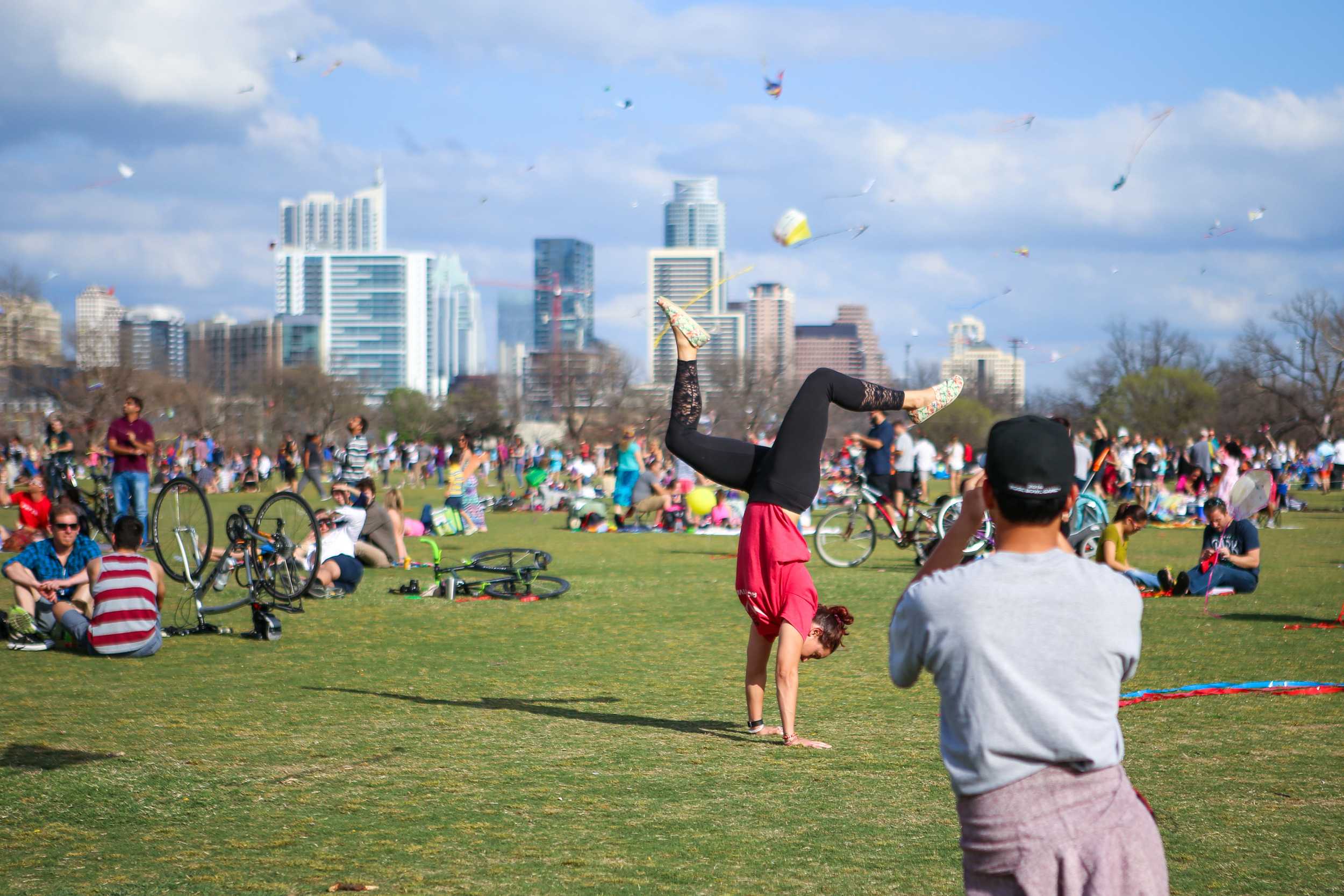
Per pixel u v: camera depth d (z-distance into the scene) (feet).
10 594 40.98
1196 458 86.48
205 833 14.78
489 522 87.76
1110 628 7.76
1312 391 230.89
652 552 60.13
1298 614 36.01
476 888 12.82
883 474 52.60
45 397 212.02
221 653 29.27
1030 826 7.63
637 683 25.39
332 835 14.71
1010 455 8.01
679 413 20.30
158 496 41.98
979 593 7.82
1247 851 13.94
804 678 26.12
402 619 35.53
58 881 13.02
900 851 14.06
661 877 13.19
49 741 19.65
